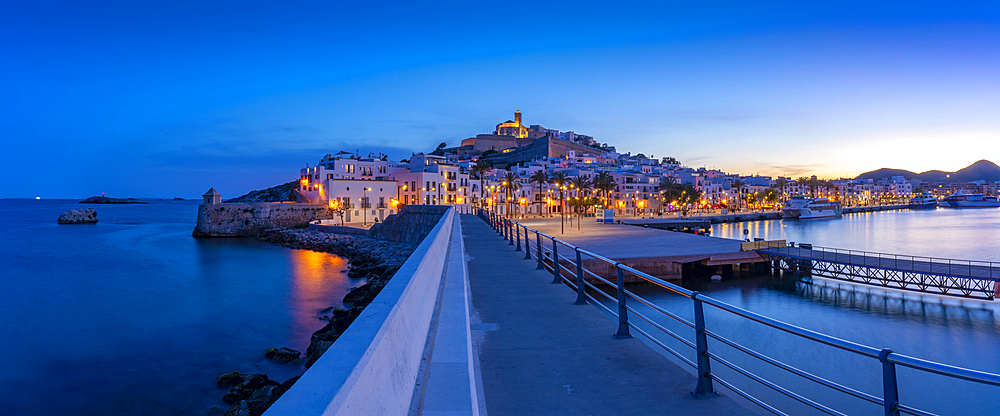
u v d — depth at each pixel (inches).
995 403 682.2
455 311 236.7
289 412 62.6
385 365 104.6
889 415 120.0
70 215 5177.2
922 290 1480.1
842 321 1215.6
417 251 275.0
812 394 716.0
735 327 1045.2
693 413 179.3
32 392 728.3
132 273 1852.9
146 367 832.9
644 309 1227.9
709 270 1818.4
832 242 3243.1
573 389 202.5
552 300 373.1
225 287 1565.0
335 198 3897.6
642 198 6215.6
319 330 1001.5
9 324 1099.3
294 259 2304.4
